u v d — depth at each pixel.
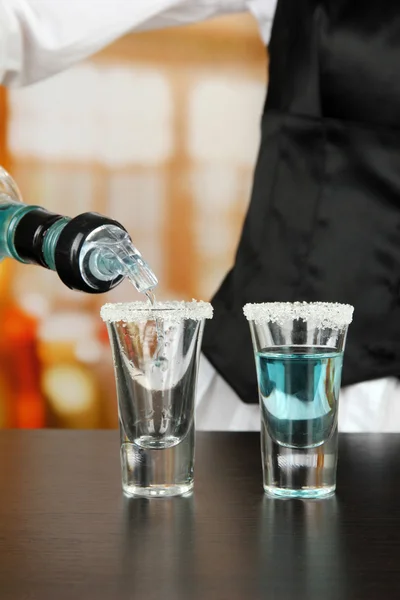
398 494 0.71
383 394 1.09
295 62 1.11
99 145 2.12
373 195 1.08
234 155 2.12
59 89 2.10
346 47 1.08
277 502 0.69
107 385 2.11
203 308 0.69
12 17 1.16
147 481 0.71
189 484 0.72
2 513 0.67
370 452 0.83
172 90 2.11
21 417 2.12
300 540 0.62
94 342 2.11
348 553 0.60
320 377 0.69
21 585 0.56
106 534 0.63
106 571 0.58
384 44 1.07
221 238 2.13
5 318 2.10
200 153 2.12
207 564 0.59
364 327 1.08
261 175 1.13
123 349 0.69
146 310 0.68
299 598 0.55
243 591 0.56
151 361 0.69
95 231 0.63
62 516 0.67
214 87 2.11
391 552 0.60
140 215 2.12
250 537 0.63
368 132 1.08
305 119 1.10
